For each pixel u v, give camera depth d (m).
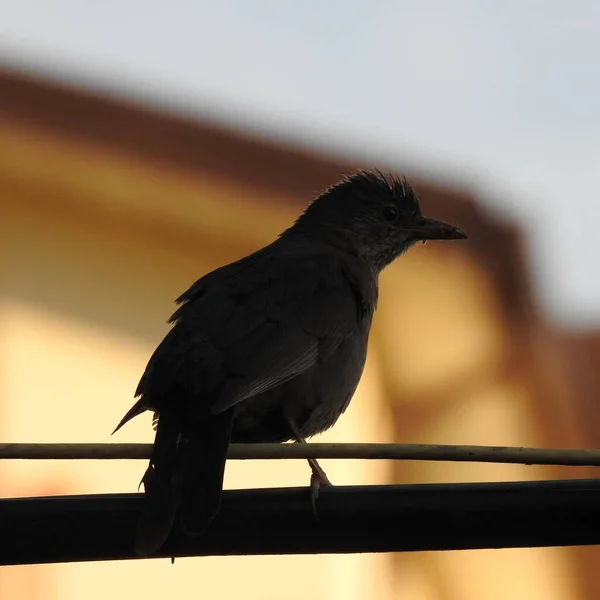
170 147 14.20
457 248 14.07
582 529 7.20
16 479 12.84
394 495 7.35
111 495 7.43
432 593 12.78
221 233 14.07
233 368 8.77
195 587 12.67
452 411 13.56
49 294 13.45
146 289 13.66
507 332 13.80
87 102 14.17
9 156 13.80
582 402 13.51
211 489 7.55
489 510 7.25
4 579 12.45
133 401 13.19
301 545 7.41
